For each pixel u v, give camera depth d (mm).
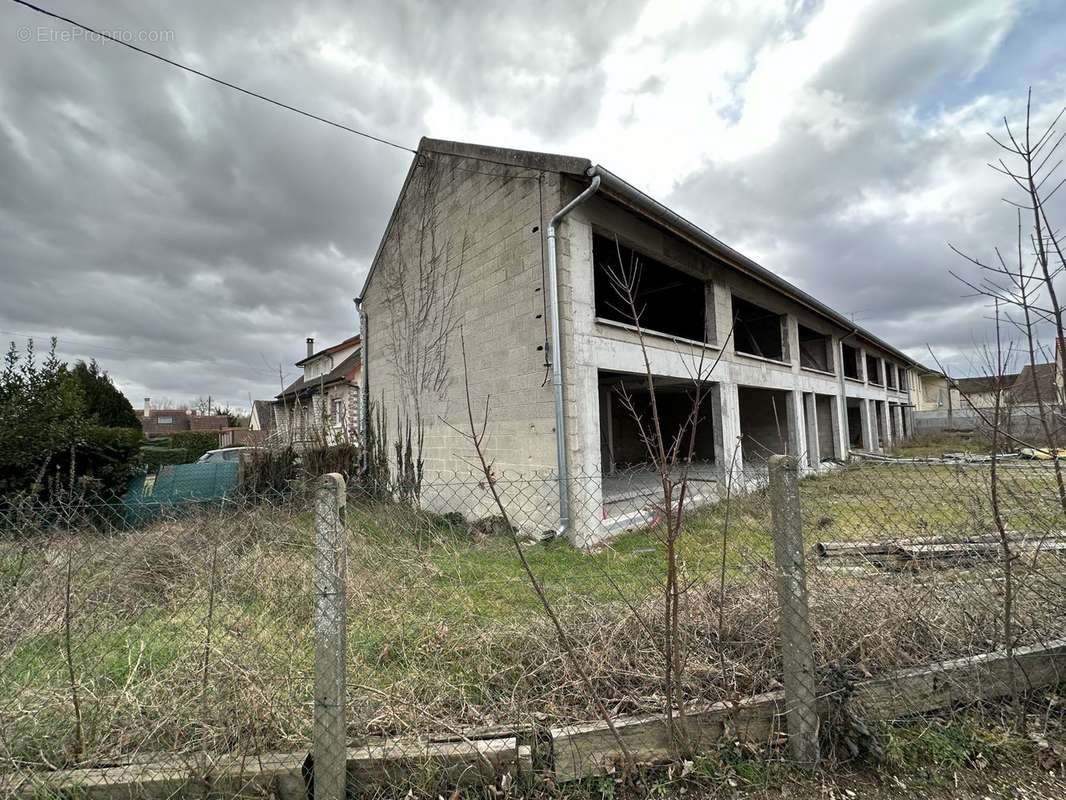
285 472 8297
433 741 1772
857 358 17000
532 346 6406
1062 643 2137
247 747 1756
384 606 2525
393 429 9984
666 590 1829
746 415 13555
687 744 1768
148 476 7957
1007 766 1735
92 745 1790
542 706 2004
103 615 2348
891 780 1697
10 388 6699
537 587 1923
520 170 6664
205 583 2486
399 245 9844
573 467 5875
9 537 2322
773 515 1850
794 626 1782
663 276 9547
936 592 2373
